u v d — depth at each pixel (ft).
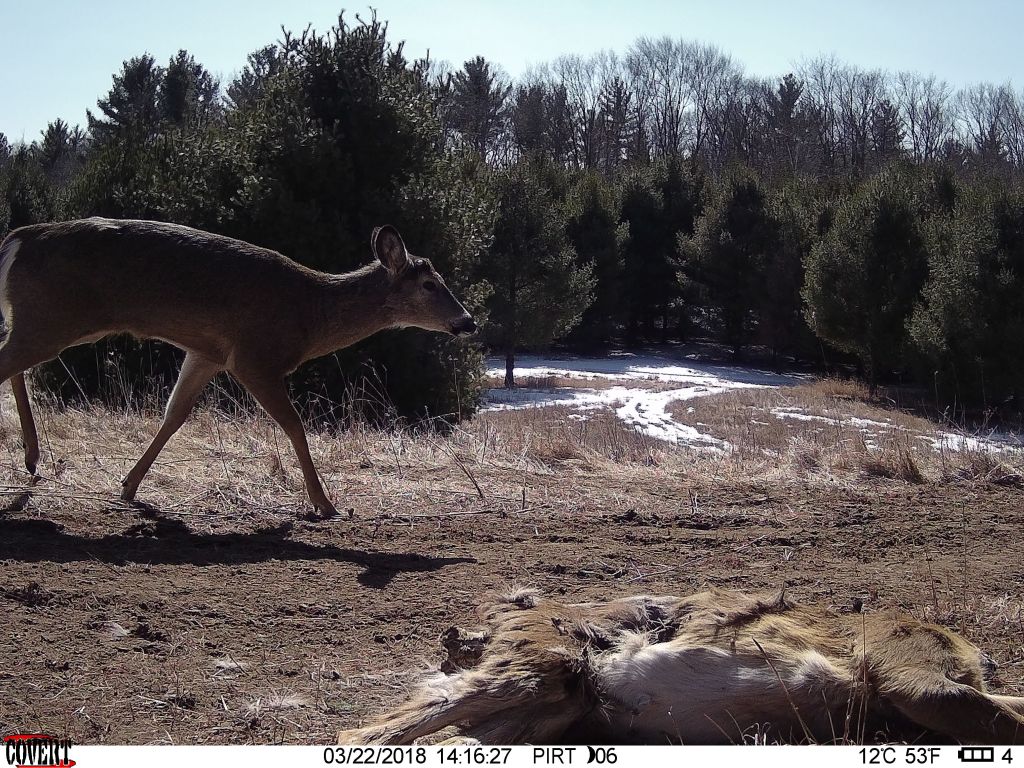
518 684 10.97
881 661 11.46
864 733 11.58
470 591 17.49
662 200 153.69
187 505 22.29
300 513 22.36
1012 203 83.92
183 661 14.19
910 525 23.07
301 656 14.58
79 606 15.83
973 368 83.61
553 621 12.01
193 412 32.68
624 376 125.08
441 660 14.44
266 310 21.99
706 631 11.89
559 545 20.79
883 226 101.35
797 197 141.18
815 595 17.67
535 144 239.91
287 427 22.25
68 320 21.04
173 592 16.74
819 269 105.50
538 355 148.36
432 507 23.44
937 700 10.91
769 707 11.57
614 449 33.50
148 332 21.77
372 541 20.65
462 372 50.11
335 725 12.42
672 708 11.55
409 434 33.04
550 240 107.86
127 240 21.26
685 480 27.55
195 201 46.57
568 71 255.09
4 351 20.95
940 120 250.78
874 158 240.73
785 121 250.37
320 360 44.57
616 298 144.77
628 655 11.59
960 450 31.42
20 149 108.17
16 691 12.91
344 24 48.57
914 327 89.66
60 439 27.66
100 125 146.10
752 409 86.12
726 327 142.82
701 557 20.18
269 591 17.12
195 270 21.56
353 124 47.60
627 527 22.48
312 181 46.47
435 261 48.47
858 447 30.66
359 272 23.56
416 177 48.70
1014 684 13.66
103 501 21.94
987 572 19.30
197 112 60.13
